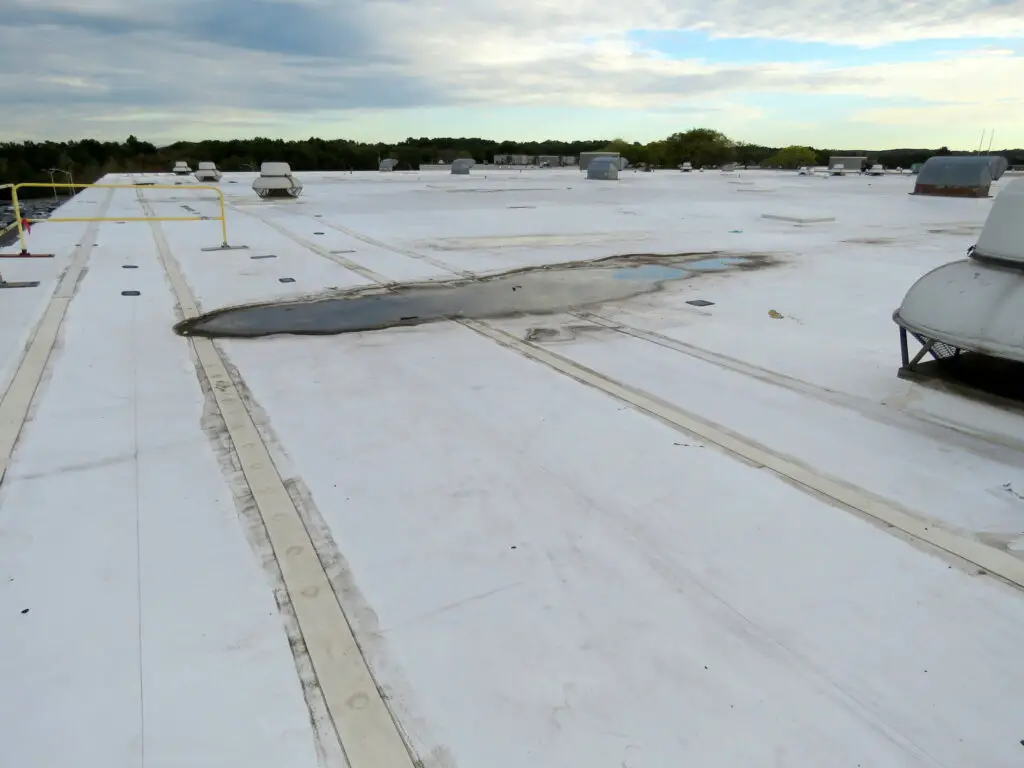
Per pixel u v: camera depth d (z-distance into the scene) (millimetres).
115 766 1743
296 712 1931
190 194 25406
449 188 28703
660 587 2494
